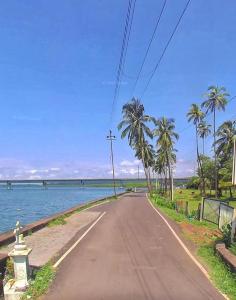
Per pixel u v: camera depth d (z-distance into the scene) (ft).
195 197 291.99
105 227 83.56
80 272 41.78
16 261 34.14
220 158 290.56
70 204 230.07
